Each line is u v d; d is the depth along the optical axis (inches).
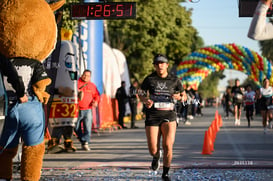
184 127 846.5
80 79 462.9
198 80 1136.2
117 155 422.9
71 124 442.9
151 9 1266.0
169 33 1376.7
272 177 298.4
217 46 1089.4
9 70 231.0
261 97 668.7
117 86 860.6
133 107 821.2
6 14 243.8
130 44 1255.5
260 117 1317.7
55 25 264.7
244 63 1079.0
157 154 296.7
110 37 1259.8
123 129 796.0
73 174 314.8
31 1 251.4
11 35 243.3
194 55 1121.4
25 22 245.0
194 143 530.0
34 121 239.3
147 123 287.3
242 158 392.8
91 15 470.9
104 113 740.0
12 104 235.9
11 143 242.8
